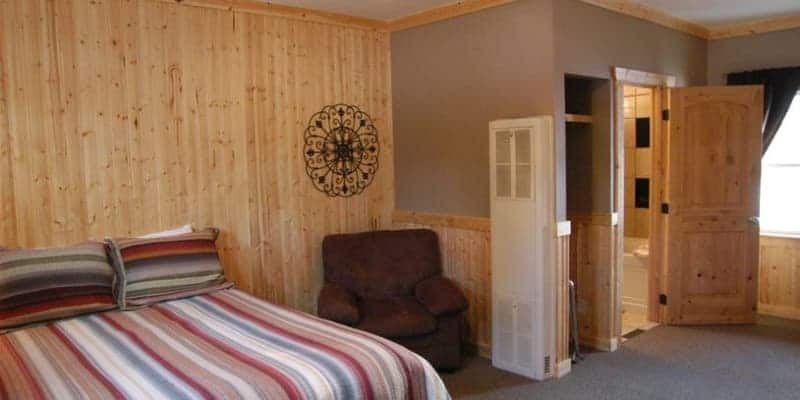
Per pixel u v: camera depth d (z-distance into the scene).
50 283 2.92
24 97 3.23
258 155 4.14
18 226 3.23
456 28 4.27
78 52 3.38
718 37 5.33
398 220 4.90
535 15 3.74
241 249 4.09
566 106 4.41
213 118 3.92
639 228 5.59
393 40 4.82
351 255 4.25
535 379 3.76
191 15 3.79
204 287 3.41
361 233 4.41
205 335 2.54
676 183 4.80
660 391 3.54
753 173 4.78
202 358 2.23
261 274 4.19
